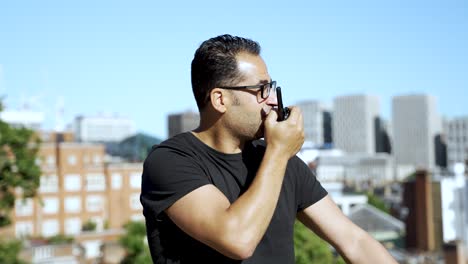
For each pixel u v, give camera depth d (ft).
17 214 203.10
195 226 7.73
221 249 7.58
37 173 83.20
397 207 271.69
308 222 9.09
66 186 215.92
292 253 8.50
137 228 87.45
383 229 165.68
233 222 7.48
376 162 615.57
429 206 187.83
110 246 126.21
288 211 8.53
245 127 8.37
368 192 311.88
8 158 81.30
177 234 8.15
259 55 8.54
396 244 167.12
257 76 8.33
